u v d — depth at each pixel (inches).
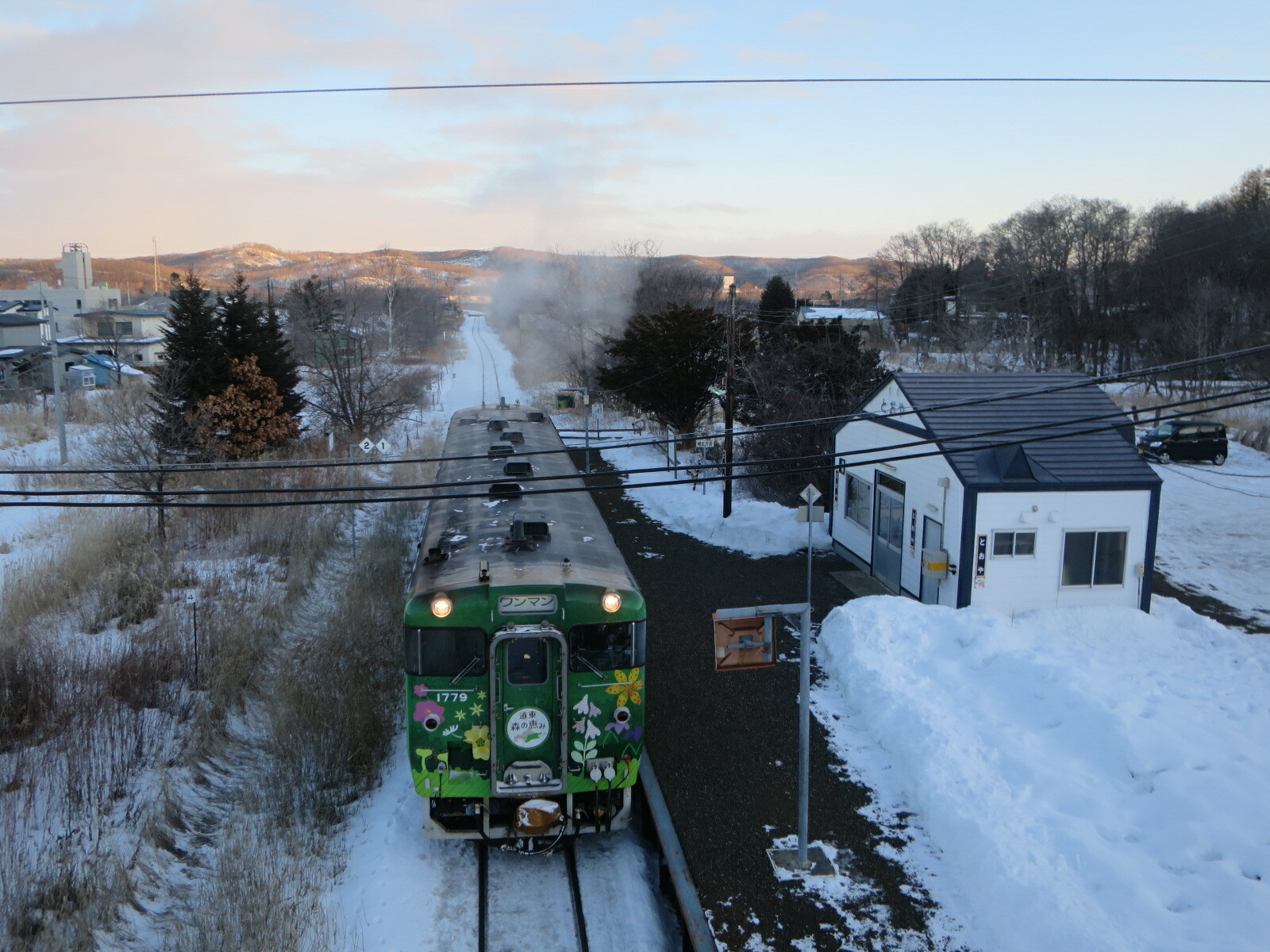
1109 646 566.9
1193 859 314.2
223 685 486.6
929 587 641.0
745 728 466.3
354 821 390.3
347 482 1055.6
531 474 543.8
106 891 318.3
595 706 348.5
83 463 979.3
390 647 553.3
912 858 350.6
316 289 1748.3
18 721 435.8
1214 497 1019.9
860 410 781.9
